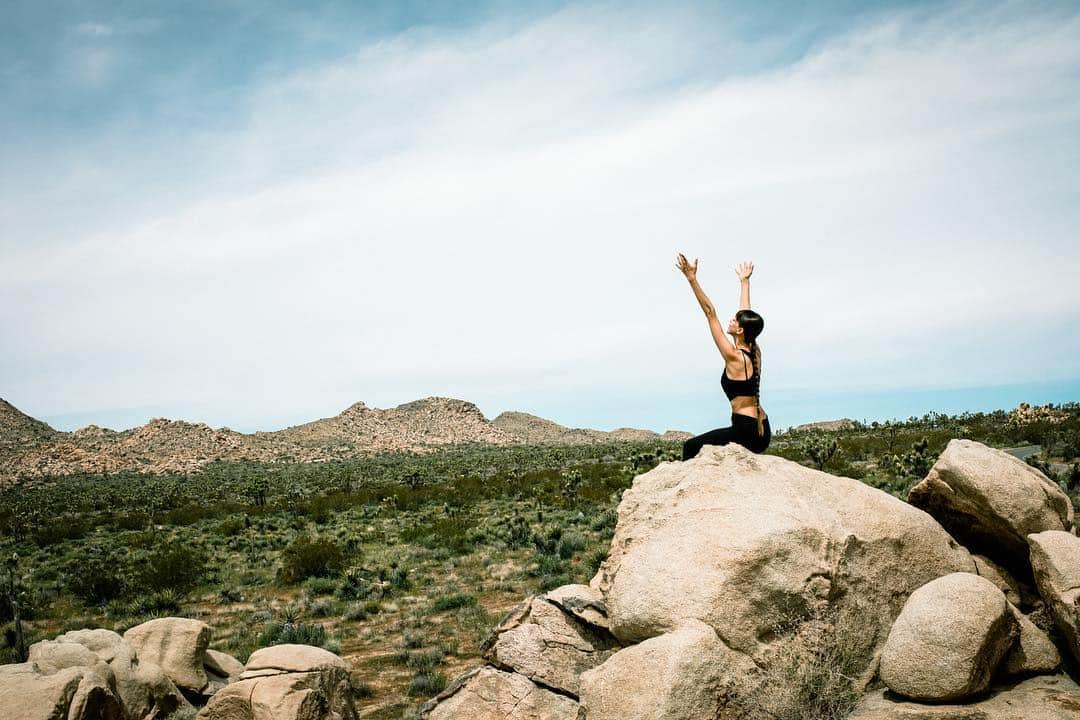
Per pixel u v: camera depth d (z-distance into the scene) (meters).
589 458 91.56
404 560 30.52
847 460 49.56
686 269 7.44
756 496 6.82
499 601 22.97
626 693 5.64
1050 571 6.19
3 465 146.12
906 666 5.74
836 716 5.82
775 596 6.14
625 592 6.50
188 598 26.42
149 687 11.23
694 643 5.71
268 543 38.25
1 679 8.84
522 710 7.42
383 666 17.39
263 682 9.48
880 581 6.54
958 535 7.72
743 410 7.38
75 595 27.42
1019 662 5.97
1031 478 7.11
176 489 88.00
